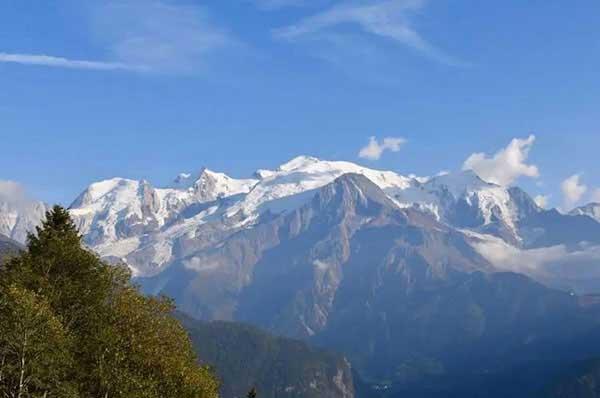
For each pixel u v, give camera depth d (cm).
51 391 8694
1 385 8506
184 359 10000
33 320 8462
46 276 9881
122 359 9206
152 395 9106
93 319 9688
